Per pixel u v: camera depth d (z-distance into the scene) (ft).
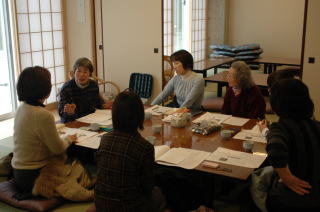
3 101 17.28
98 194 5.98
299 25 25.79
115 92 18.45
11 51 16.49
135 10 17.08
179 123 9.24
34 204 7.71
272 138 5.74
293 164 5.72
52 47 17.99
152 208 6.39
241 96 10.58
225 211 8.16
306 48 14.10
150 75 17.38
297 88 5.82
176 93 12.06
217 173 6.57
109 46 18.06
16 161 8.02
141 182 5.93
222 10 27.17
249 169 6.74
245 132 8.87
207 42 28.25
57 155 8.28
